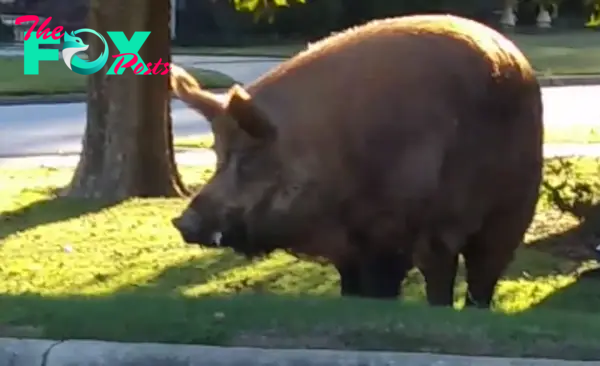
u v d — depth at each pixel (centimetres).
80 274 2445
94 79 3381
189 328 1274
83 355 1195
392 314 1329
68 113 6106
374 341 1231
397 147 1628
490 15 11325
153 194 3400
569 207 2959
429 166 1634
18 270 2466
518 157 1766
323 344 1233
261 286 2373
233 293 2306
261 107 1623
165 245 2731
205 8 10988
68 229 2914
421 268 1769
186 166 4172
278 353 1179
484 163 1709
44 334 1277
